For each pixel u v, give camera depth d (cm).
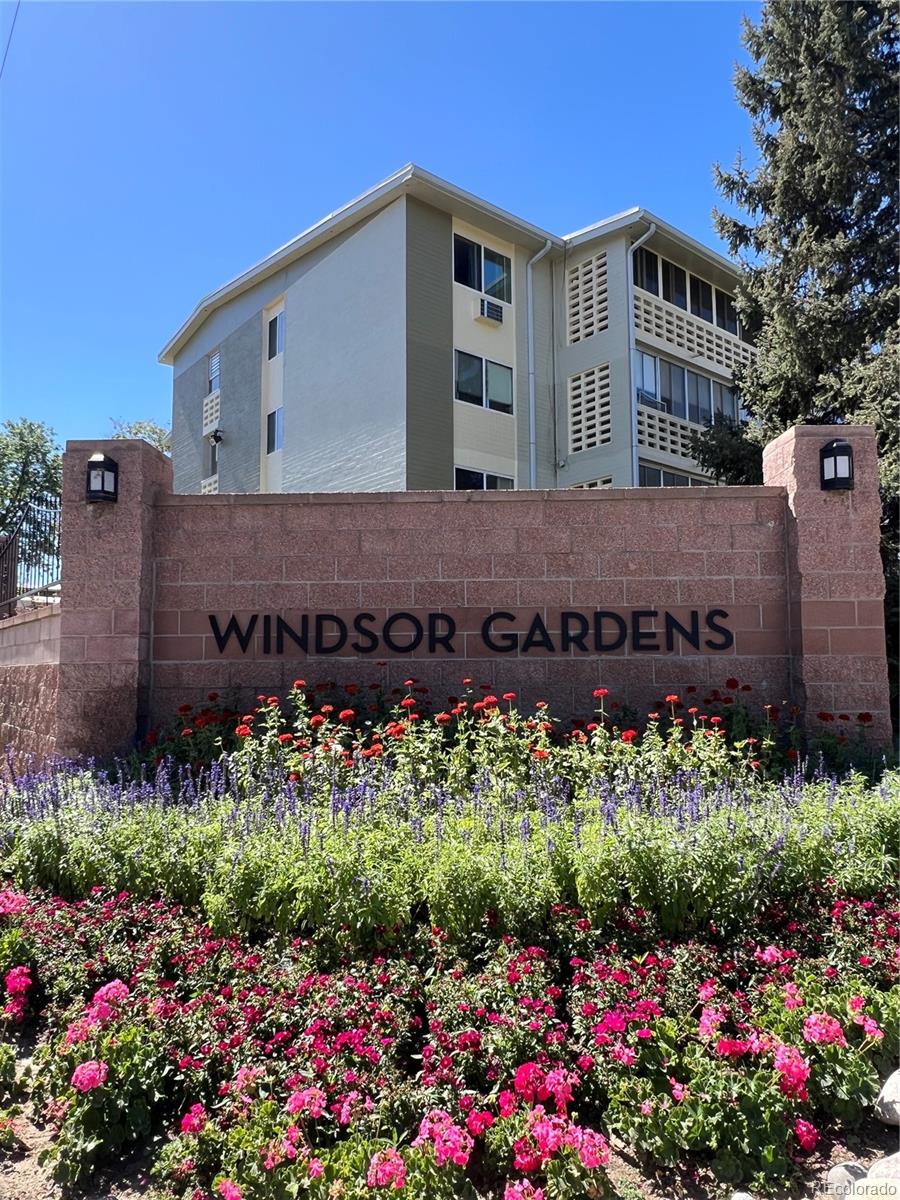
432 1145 261
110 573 724
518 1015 307
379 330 1827
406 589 745
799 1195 268
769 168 1438
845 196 1340
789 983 332
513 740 586
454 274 1872
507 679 733
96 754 704
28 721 876
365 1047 297
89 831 464
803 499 716
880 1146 289
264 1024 316
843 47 1291
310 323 2042
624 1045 296
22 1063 343
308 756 570
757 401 1445
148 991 340
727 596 734
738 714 668
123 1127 292
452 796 519
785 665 725
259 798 496
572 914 366
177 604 748
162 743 682
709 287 2262
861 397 1248
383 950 356
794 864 404
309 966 348
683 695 725
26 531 973
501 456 1927
